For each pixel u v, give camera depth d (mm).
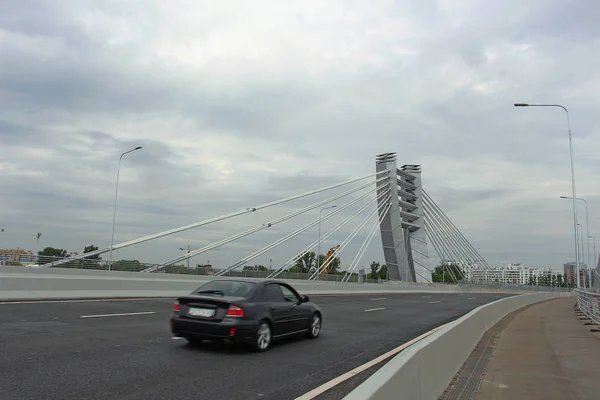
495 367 9188
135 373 6848
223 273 34312
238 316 8648
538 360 9992
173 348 8883
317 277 42094
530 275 154500
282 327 9773
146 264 32438
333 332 12570
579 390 7375
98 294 18594
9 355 7504
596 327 16719
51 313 12875
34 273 26000
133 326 11336
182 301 9102
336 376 7367
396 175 55719
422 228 57969
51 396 5559
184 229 34188
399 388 4270
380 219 54094
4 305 14055
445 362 7285
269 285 9859
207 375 6984
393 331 13398
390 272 53281
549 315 23047
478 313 13320
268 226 38688
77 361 7371
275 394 6184
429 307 24297
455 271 67188
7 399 5371
